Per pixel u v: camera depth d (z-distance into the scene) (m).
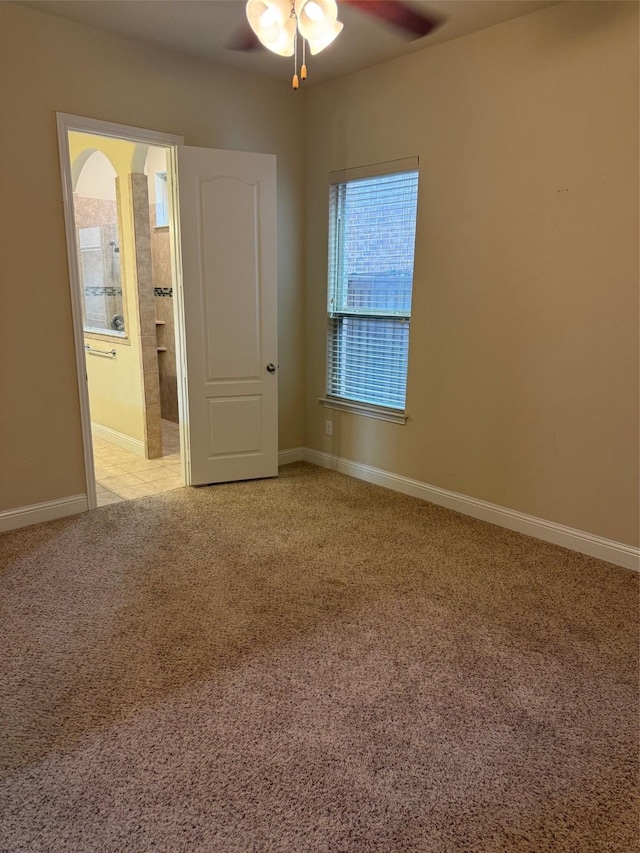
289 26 2.09
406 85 3.43
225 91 3.67
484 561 2.98
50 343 3.23
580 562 2.98
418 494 3.87
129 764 1.69
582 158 2.75
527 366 3.14
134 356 4.61
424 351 3.65
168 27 3.06
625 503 2.88
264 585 2.71
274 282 3.91
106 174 5.07
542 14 2.79
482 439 3.44
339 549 3.10
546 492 3.19
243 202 3.68
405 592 2.67
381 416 4.01
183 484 4.07
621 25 2.54
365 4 2.76
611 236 2.71
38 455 3.30
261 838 1.47
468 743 1.79
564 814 1.56
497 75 3.00
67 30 2.98
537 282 3.02
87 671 2.09
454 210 3.32
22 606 2.50
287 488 4.04
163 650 2.22
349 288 4.12
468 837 1.49
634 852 1.45
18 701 1.94
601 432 2.91
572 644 2.29
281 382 4.47
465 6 2.76
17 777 1.64
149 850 1.44
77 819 1.52
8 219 2.96
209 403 3.90
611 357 2.80
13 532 3.24
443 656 2.21
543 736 1.82
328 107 3.94
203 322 3.73
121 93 3.23
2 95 2.83
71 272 3.22
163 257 5.64
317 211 4.19
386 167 3.65
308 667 2.13
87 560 2.93
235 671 2.10
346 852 1.44
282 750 1.75
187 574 2.80
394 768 1.69
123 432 5.01
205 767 1.68
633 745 1.79
